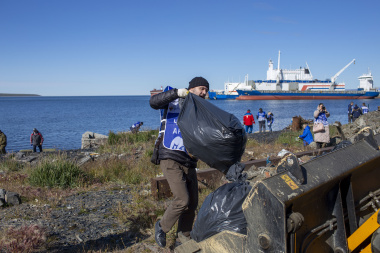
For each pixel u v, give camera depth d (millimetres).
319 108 11602
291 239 1972
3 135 15203
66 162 7965
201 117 3016
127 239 4336
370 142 2771
